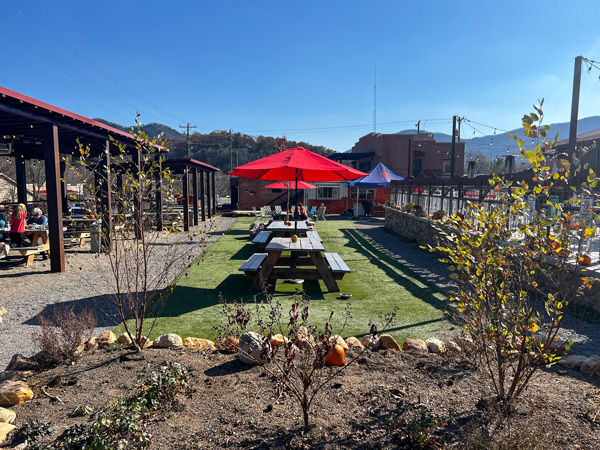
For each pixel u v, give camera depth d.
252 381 2.99
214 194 24.69
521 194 2.55
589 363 3.21
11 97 6.18
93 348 3.77
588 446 2.11
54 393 2.84
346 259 9.80
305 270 6.91
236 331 3.88
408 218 14.38
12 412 2.49
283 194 27.73
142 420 2.43
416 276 7.79
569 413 2.48
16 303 5.75
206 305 5.66
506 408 2.48
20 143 12.14
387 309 5.51
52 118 7.72
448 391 2.79
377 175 20.02
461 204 10.78
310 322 4.84
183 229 15.57
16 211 8.54
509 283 2.61
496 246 2.57
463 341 3.41
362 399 2.69
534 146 2.45
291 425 2.38
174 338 3.84
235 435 2.29
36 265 8.55
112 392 2.83
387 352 3.60
